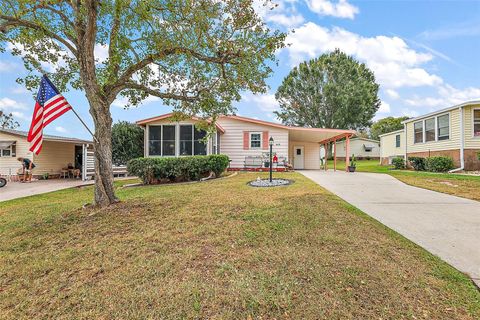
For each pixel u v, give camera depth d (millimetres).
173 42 5598
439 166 12836
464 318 1915
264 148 15781
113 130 17891
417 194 6926
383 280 2412
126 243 3488
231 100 6961
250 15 5348
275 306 2066
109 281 2508
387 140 21500
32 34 5734
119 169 15625
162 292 2289
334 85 26469
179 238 3619
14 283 2527
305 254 2994
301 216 4523
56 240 3680
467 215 4746
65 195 8141
